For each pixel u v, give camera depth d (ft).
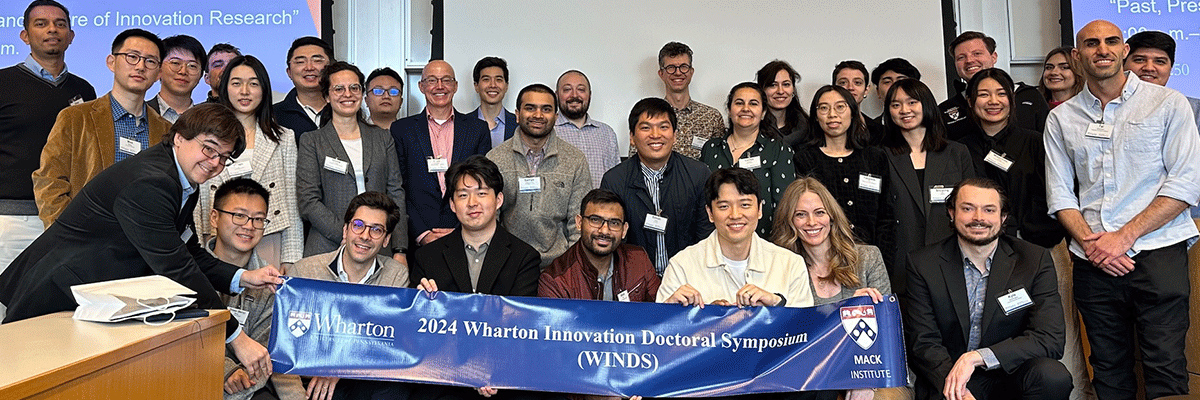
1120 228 10.53
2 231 11.37
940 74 16.98
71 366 4.80
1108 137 10.75
